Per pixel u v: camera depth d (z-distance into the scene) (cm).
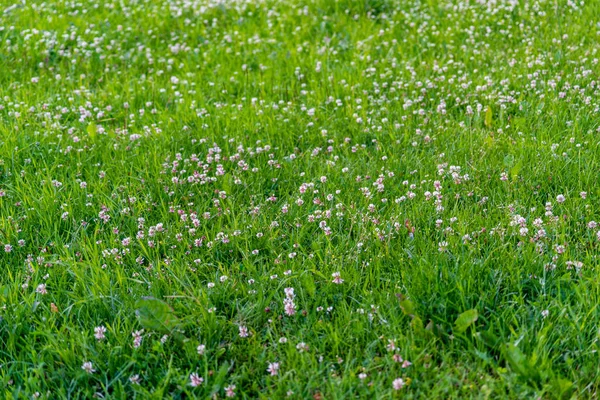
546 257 429
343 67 809
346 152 612
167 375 360
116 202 544
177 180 556
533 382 344
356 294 424
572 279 417
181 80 820
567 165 548
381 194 539
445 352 375
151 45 953
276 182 573
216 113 715
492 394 346
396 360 360
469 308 400
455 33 896
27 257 477
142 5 1094
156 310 388
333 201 532
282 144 637
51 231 511
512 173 530
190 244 482
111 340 396
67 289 450
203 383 363
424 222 490
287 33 959
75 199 542
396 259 450
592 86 687
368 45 875
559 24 869
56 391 366
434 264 433
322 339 390
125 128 697
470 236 468
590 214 481
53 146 640
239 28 988
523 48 820
